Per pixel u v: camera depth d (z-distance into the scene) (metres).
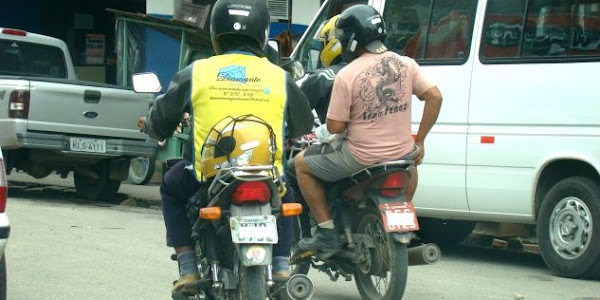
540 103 7.81
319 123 7.00
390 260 5.84
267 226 4.38
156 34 15.56
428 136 8.50
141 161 14.11
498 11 8.14
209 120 4.61
